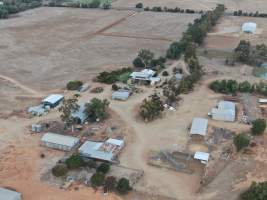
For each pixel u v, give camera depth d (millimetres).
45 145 88625
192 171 79812
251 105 107312
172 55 142875
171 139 91062
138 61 134625
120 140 88875
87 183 76188
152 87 118688
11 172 79625
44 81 124562
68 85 117688
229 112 99750
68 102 99375
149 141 90250
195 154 84062
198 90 116688
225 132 93875
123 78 123625
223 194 73125
